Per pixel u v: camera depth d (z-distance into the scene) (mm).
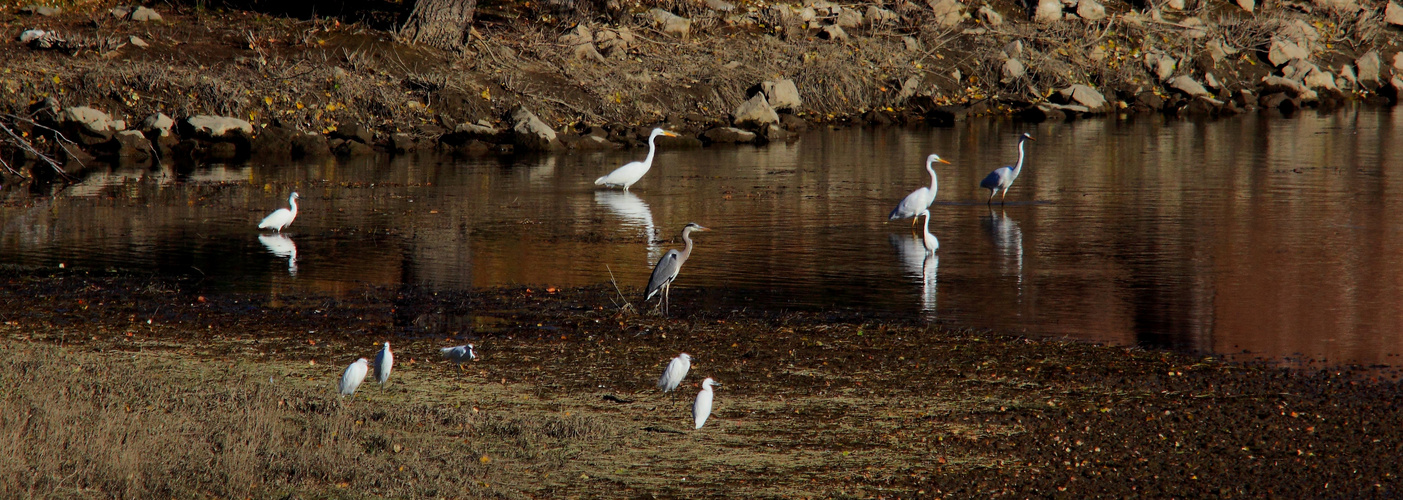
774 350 12047
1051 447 9141
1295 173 27781
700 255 17875
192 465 8305
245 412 9469
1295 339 12430
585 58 43219
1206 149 33344
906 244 18859
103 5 45094
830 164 31422
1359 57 52188
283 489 8055
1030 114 43750
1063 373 11180
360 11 46188
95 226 20984
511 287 15422
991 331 12906
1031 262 17109
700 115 40062
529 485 8273
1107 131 39031
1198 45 50688
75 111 33406
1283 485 8367
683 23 47031
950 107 43781
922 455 8953
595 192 26016
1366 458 8859
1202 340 12461
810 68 44562
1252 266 16531
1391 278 15516
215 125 34781
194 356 11844
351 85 38438
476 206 23703
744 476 8500
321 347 12227
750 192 25891
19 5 43688
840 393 10539
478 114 38469
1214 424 9664
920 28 49312
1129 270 16391
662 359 11703
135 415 9266
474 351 12039
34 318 13539
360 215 22438
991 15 50812
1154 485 8367
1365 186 25266
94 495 7777
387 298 14719
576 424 9445
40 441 8516
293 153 34562
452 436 9336
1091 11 52469
